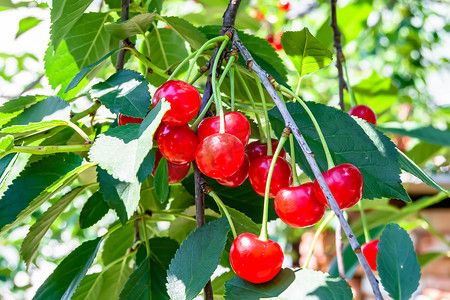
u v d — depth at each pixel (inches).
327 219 17.7
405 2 56.8
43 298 15.1
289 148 15.0
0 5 23.9
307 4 46.9
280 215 13.5
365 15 32.0
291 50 16.6
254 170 14.1
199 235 13.3
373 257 17.6
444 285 32.4
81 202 45.0
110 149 12.5
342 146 15.1
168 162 14.3
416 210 22.7
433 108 59.3
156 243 16.5
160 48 19.7
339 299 12.4
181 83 13.4
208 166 13.0
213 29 17.5
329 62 16.8
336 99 56.8
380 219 22.9
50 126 15.1
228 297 12.6
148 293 15.6
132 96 14.3
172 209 17.8
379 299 10.4
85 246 15.8
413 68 57.9
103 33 18.5
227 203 16.3
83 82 18.5
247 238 12.9
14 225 15.1
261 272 12.6
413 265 13.4
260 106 18.0
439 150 27.0
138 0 18.5
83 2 15.6
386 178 14.8
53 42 16.1
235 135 13.6
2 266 49.1
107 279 18.1
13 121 15.7
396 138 39.8
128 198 13.8
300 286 12.7
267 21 46.8
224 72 14.2
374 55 59.6
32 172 15.4
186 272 12.9
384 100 27.9
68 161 15.6
